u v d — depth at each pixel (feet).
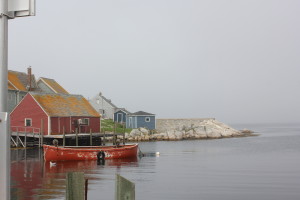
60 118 163.22
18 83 199.41
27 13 11.44
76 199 15.10
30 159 116.26
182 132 282.15
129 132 263.49
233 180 79.77
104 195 61.21
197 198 61.41
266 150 178.91
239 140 277.85
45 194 60.64
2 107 11.35
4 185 10.27
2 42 11.39
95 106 307.37
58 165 103.65
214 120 357.20
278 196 62.85
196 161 121.29
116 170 94.94
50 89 215.72
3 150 10.33
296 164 114.11
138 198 61.26
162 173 90.33
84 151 115.85
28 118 161.79
